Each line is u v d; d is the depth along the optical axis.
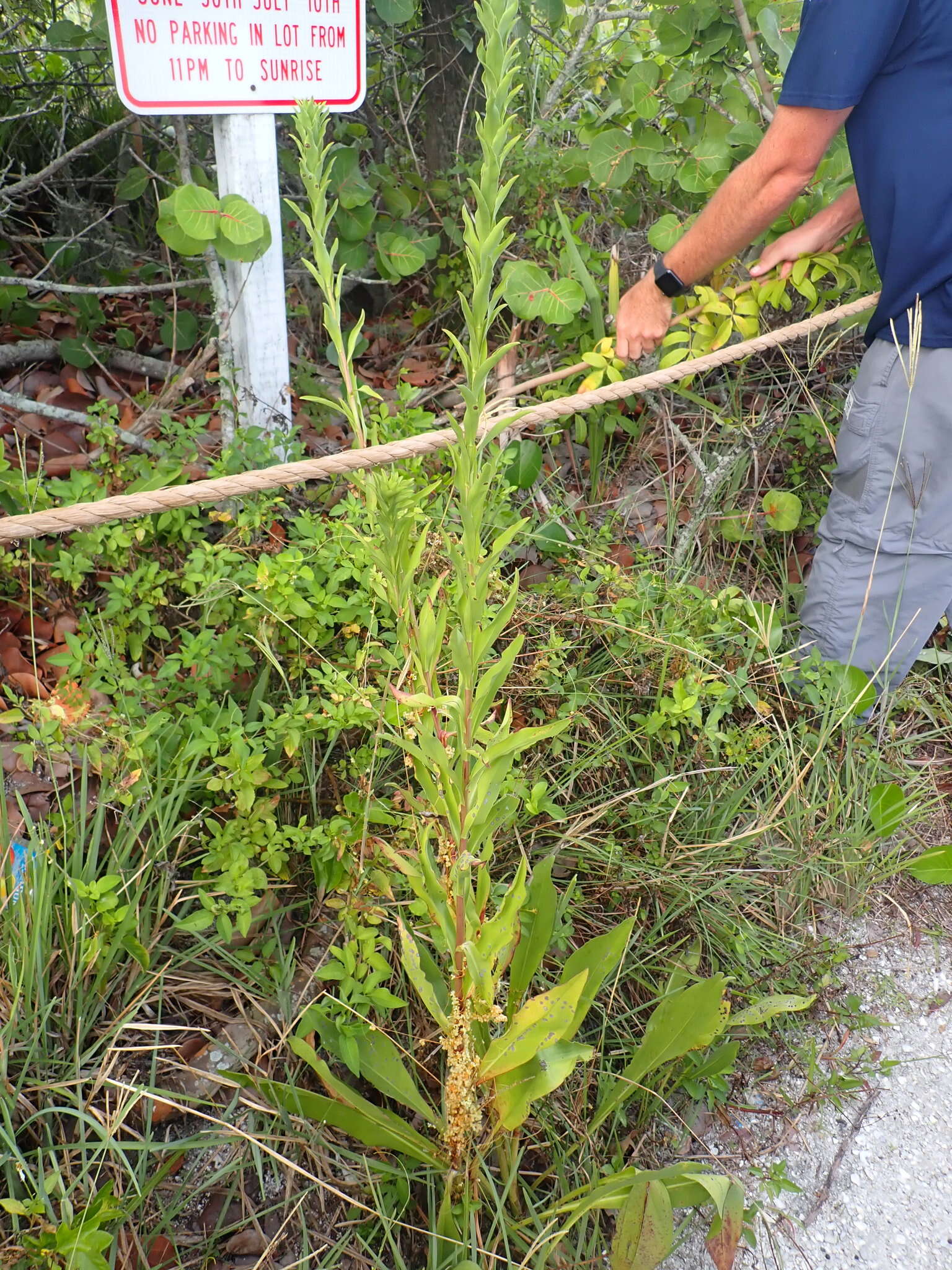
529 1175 1.64
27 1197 1.40
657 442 3.09
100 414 2.44
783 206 2.14
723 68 2.86
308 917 1.87
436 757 1.11
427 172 3.52
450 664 1.85
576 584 2.35
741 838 2.05
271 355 2.43
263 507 2.04
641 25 3.62
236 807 1.68
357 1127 1.47
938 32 1.90
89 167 3.54
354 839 1.70
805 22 1.95
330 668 1.79
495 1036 1.53
